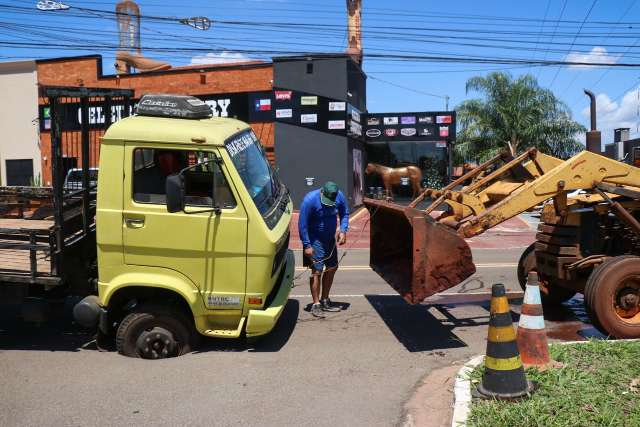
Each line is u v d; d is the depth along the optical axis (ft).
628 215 22.39
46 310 20.93
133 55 99.45
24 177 100.22
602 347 18.62
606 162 22.48
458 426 13.83
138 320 19.85
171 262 19.21
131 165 19.01
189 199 19.35
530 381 15.76
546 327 23.85
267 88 85.15
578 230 23.77
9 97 99.60
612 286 20.79
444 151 90.84
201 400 16.48
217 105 85.46
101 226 19.13
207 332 19.77
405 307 27.94
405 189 91.35
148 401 16.43
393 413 15.56
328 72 80.84
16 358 20.31
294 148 82.12
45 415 15.62
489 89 100.01
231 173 18.97
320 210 25.64
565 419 13.67
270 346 21.52
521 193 21.88
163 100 20.52
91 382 17.88
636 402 14.56
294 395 16.83
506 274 37.27
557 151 99.96
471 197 23.54
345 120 80.79
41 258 21.54
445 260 20.25
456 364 19.49
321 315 26.35
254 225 19.03
